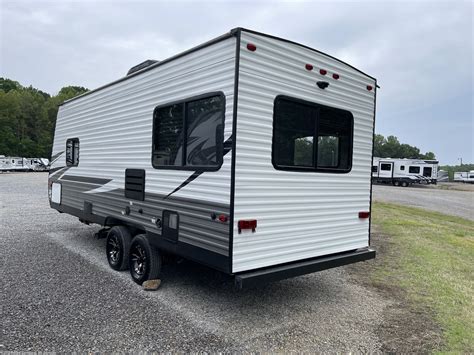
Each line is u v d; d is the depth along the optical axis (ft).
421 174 105.29
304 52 12.29
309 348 10.12
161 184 13.56
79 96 20.80
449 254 20.95
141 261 14.84
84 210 19.89
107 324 11.12
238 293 14.07
